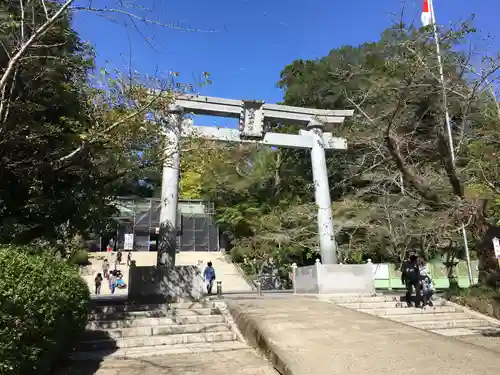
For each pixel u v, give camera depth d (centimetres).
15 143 962
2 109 862
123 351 880
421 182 1645
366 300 1503
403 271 1495
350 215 2555
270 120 2023
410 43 1505
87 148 1043
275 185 3581
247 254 3322
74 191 1081
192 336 981
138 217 3994
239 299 1456
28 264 562
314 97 3234
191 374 689
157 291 1402
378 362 637
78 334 811
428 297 1444
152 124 1153
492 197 1741
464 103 1673
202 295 1432
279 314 1074
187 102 1797
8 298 468
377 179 2227
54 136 1038
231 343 958
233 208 3597
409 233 2136
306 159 3472
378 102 2169
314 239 2795
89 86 1084
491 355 673
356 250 2623
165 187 1641
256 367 719
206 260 3672
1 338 446
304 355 692
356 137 1961
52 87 1045
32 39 766
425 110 1919
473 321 1319
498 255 1355
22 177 1005
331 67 3058
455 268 2627
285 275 3170
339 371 597
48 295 568
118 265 3312
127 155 1171
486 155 1631
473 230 1650
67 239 1097
